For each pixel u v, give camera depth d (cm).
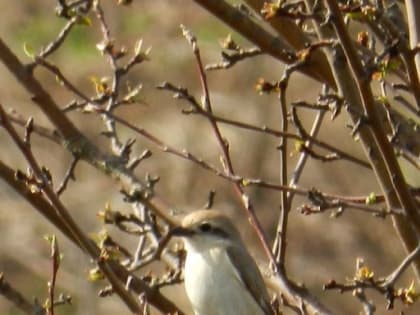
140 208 1196
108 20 2923
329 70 1077
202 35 2878
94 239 1120
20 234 2412
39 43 2903
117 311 2170
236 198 2512
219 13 1063
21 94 2609
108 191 2488
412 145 1120
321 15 975
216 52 2841
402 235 1045
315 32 1119
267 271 1300
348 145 2542
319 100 1071
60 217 1021
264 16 1014
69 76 2797
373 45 1123
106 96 1198
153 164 2584
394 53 965
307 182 2542
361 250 2522
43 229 2391
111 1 2945
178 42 2861
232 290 1220
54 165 2536
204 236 1220
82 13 1145
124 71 1202
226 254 1217
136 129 1124
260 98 2666
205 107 1135
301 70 1091
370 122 976
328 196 1061
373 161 1025
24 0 3047
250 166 2575
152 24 2908
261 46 1075
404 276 2345
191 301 1241
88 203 2461
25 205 2473
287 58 1077
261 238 1115
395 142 1091
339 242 2533
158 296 1077
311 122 2572
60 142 1170
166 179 2566
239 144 2605
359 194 2514
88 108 1162
